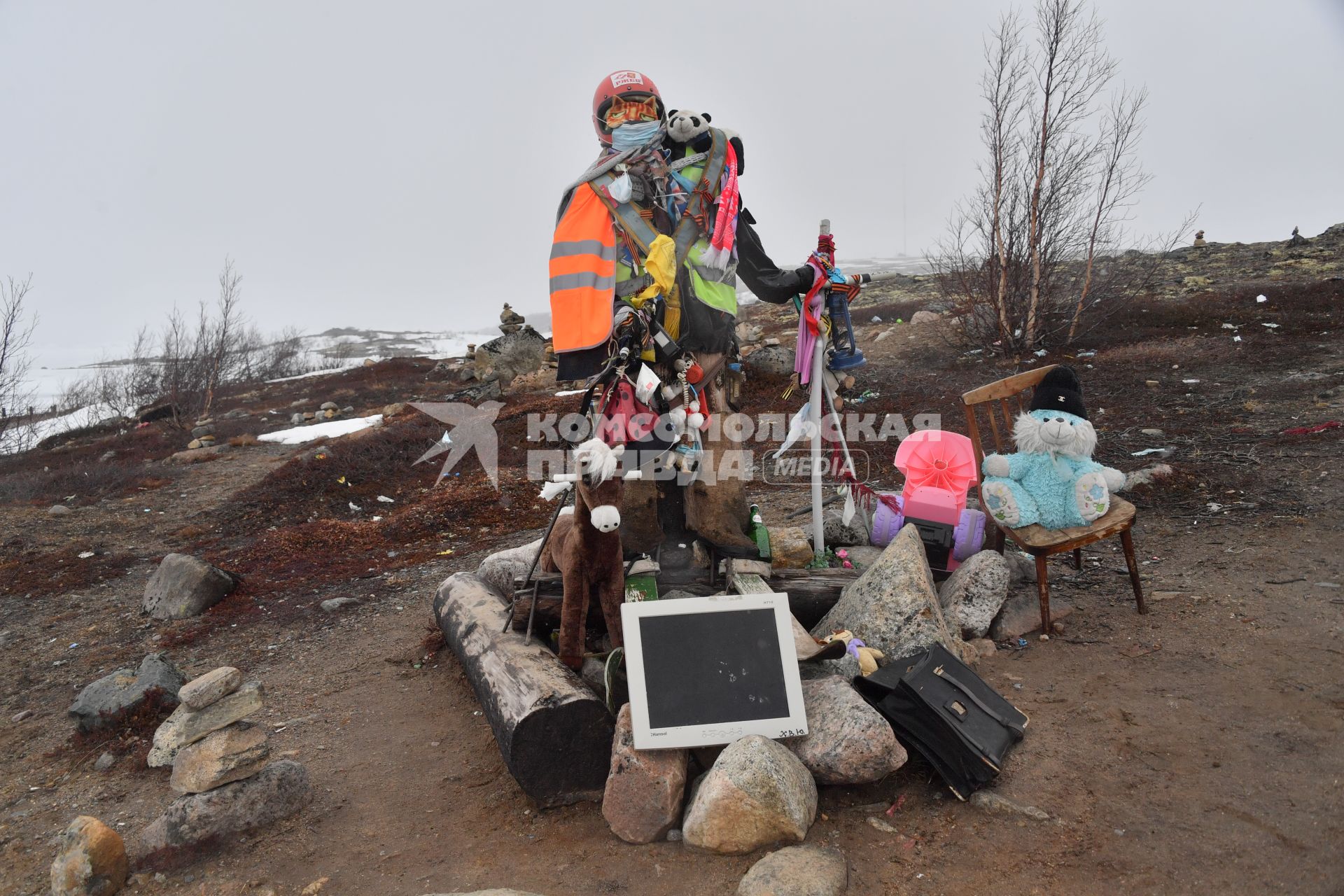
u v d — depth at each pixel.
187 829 3.36
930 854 2.96
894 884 2.82
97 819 3.58
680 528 4.74
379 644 5.71
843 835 3.12
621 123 4.58
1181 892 2.59
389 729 4.47
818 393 4.87
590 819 3.46
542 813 3.54
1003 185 12.91
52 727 4.88
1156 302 14.34
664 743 3.24
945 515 5.05
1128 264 14.80
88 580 7.72
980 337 13.53
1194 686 3.71
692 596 4.35
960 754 3.23
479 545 7.98
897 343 14.80
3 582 7.68
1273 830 2.77
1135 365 10.90
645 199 4.41
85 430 20.27
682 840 3.18
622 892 2.95
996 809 3.12
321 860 3.32
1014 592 4.87
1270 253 18.02
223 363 26.89
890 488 7.74
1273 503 5.82
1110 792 3.10
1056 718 3.62
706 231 4.42
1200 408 8.71
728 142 4.56
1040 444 4.43
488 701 3.83
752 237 4.66
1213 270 17.17
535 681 3.62
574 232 4.36
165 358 23.38
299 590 7.05
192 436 17.53
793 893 2.69
